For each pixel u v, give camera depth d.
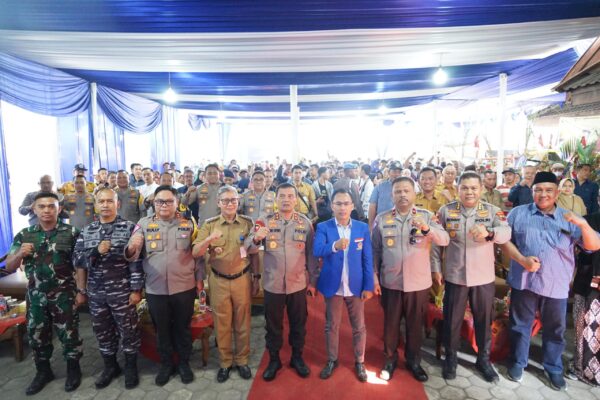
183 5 3.64
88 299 2.79
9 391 2.79
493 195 4.77
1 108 4.80
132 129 8.58
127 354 2.80
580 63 4.62
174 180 7.74
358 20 4.13
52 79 5.77
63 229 2.80
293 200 2.82
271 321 2.84
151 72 6.60
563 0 3.84
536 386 2.72
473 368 2.96
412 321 2.78
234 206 2.83
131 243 2.65
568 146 5.14
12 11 3.70
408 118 16.80
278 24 4.17
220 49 5.09
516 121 13.09
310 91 9.27
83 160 6.79
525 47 5.65
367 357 3.15
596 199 4.75
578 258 2.79
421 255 2.71
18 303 3.60
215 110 12.56
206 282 3.98
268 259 2.81
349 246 2.74
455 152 15.88
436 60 6.21
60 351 3.37
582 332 2.75
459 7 3.90
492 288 2.76
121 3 3.59
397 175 4.37
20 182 5.46
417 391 2.67
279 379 2.85
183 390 2.76
